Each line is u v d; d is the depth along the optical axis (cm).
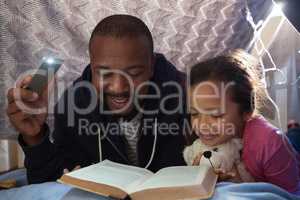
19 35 104
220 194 73
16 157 125
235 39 129
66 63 112
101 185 72
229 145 90
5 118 104
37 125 89
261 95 98
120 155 102
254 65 100
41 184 84
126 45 88
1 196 80
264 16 125
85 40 114
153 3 120
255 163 88
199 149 92
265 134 87
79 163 102
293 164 88
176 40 125
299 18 105
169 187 69
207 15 127
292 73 119
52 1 108
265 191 77
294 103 117
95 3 113
